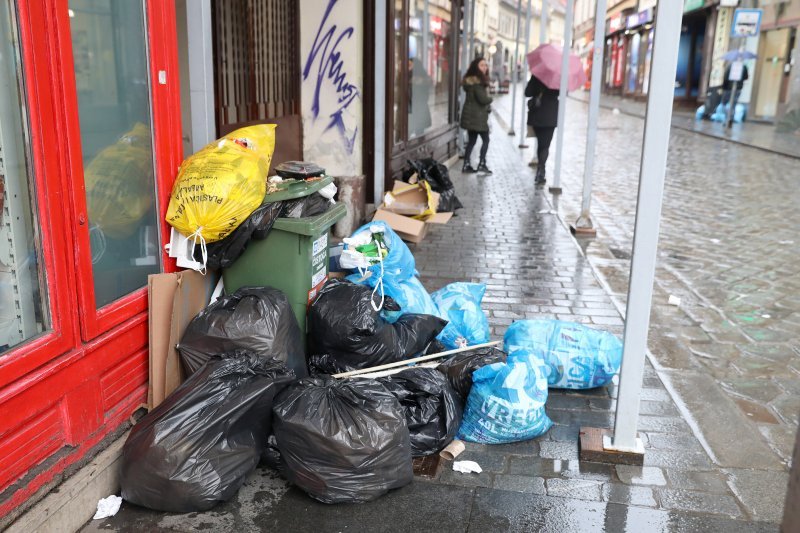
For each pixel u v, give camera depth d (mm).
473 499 3141
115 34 3115
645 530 2938
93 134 2998
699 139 20641
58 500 2670
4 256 2545
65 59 2713
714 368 4629
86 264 2859
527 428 3584
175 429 2893
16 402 2498
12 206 2562
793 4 21094
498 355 3939
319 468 3020
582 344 4227
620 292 6180
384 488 3104
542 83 11773
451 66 14727
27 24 2527
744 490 3221
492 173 13680
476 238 8164
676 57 2979
